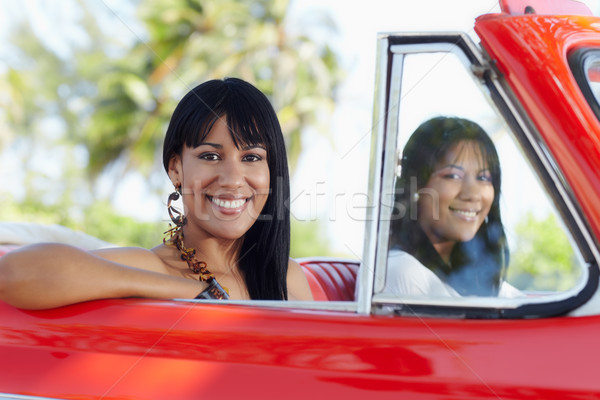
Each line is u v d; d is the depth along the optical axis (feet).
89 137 59.11
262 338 3.81
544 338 3.52
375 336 3.68
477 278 4.07
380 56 3.85
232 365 3.76
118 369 3.89
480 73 3.84
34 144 61.67
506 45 3.80
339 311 3.92
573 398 3.31
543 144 3.73
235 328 3.88
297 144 56.29
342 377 3.60
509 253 4.00
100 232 54.39
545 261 3.86
